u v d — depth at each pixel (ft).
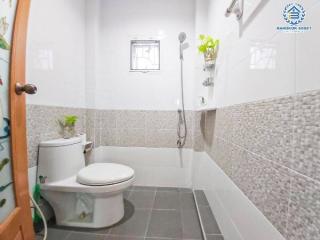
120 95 7.04
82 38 6.35
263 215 2.23
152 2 6.88
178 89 6.93
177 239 4.12
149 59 6.97
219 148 4.25
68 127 5.29
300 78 1.64
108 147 7.13
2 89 2.41
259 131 2.38
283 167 1.86
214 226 4.29
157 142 7.02
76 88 5.97
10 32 2.54
